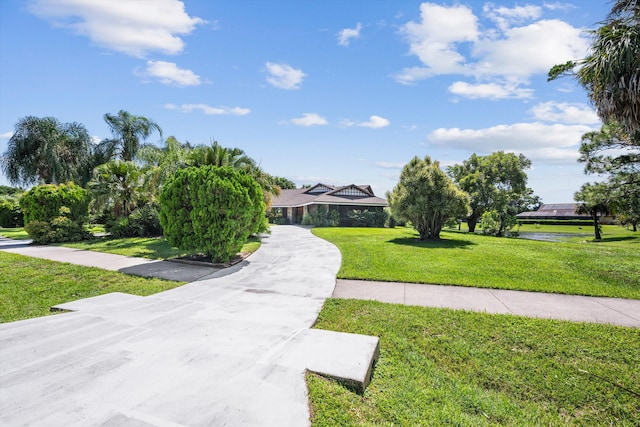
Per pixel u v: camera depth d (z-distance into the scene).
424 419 2.48
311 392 2.62
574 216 54.09
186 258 9.46
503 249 12.15
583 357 3.51
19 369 2.90
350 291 6.18
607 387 2.99
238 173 9.19
